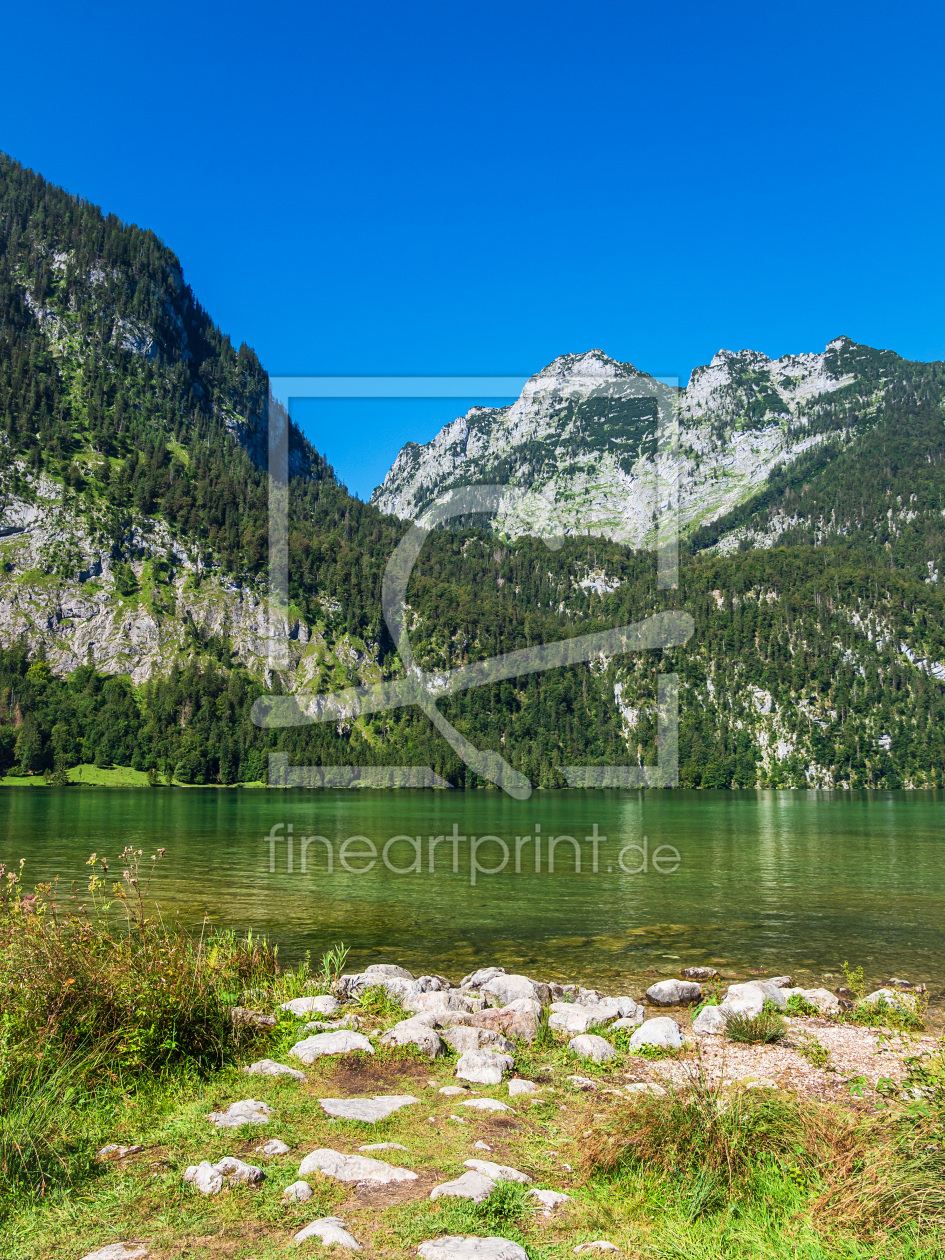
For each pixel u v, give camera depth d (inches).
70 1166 249.0
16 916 366.3
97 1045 330.3
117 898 419.5
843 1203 231.5
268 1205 229.9
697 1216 239.3
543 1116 326.0
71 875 1416.1
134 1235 212.5
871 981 726.5
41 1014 328.2
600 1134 285.6
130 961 373.7
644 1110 287.4
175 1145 273.0
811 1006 564.1
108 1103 305.0
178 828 2556.6
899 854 2031.3
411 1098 334.0
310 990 530.9
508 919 1038.4
